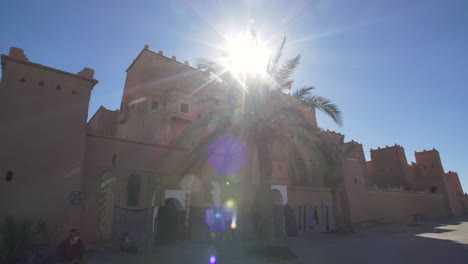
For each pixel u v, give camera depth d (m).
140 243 12.00
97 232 11.34
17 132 10.13
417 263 9.45
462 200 48.00
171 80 21.09
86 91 12.15
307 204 20.08
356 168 26.44
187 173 14.38
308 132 12.16
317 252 11.80
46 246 9.37
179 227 13.60
